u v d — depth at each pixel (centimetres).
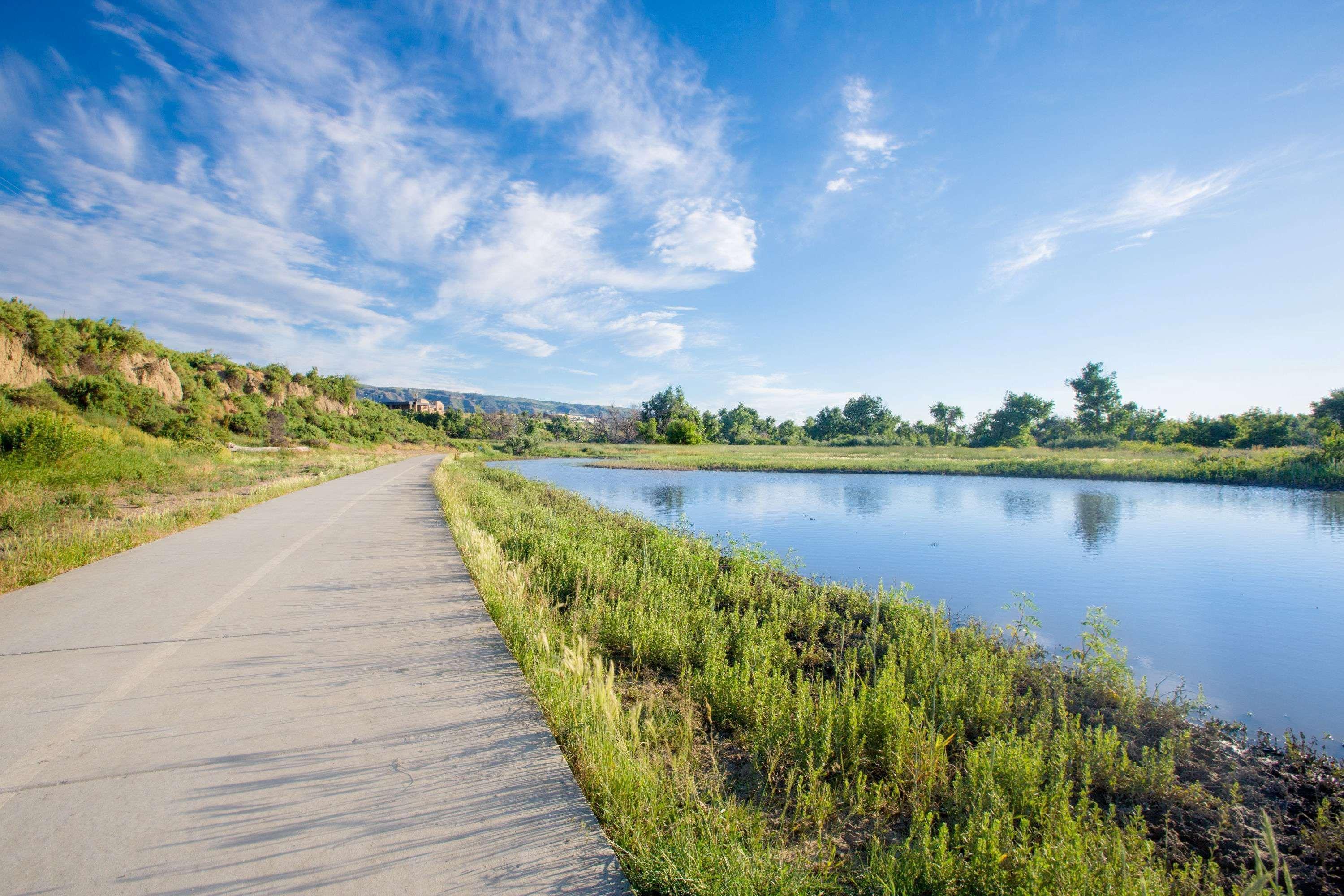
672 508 2180
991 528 1706
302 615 570
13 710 364
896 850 290
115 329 4094
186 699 384
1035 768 352
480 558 754
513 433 9456
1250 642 762
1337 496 2591
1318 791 412
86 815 263
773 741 392
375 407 9250
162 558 825
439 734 347
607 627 632
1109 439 7800
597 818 284
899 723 403
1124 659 680
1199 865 307
